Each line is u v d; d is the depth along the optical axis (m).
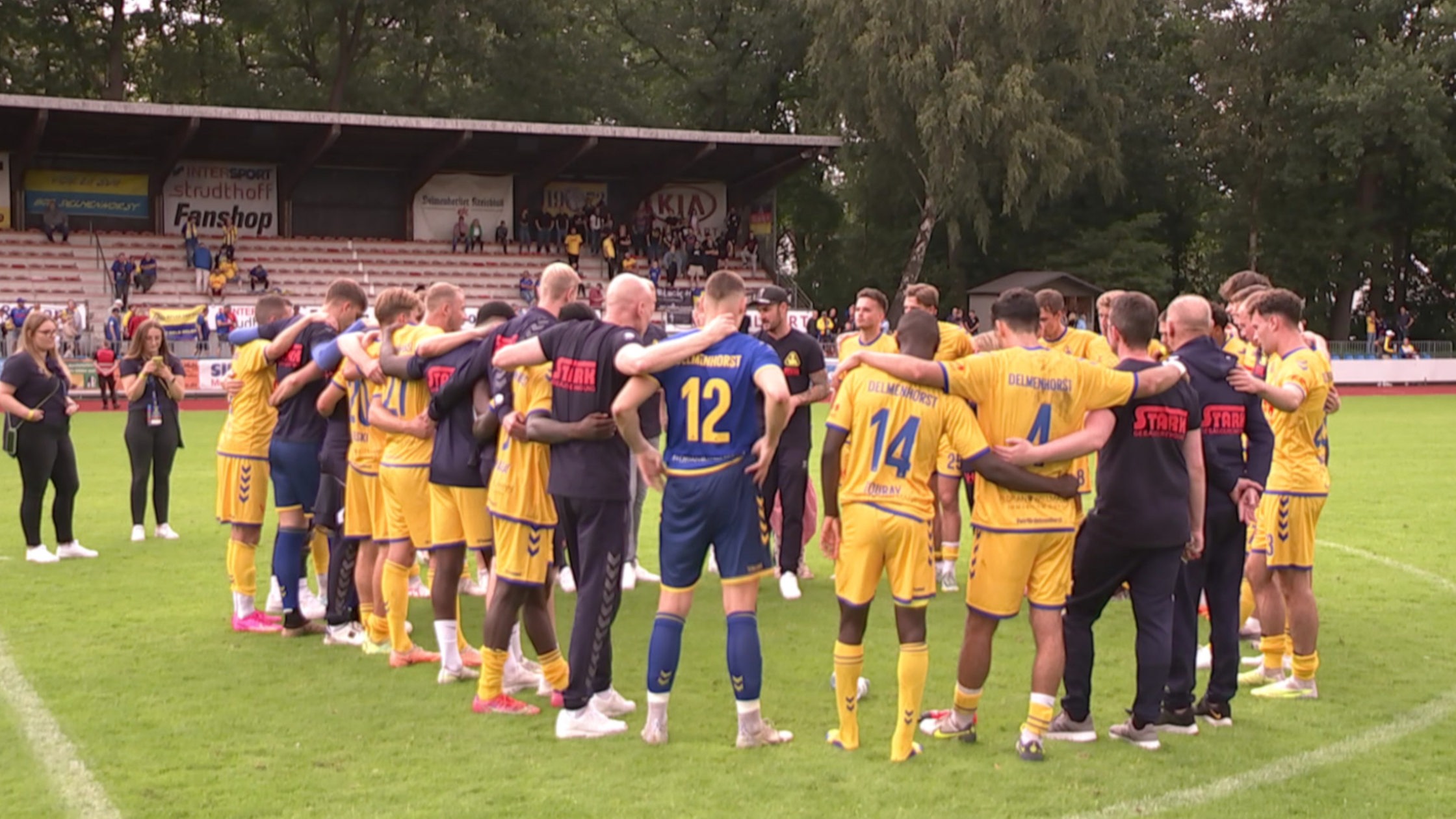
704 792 4.84
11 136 33.44
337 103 44.97
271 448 7.31
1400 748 5.48
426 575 9.51
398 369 6.29
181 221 36.78
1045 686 5.26
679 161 37.97
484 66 45.28
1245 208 48.28
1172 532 5.29
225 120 31.97
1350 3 44.56
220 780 4.96
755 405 5.46
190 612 8.06
